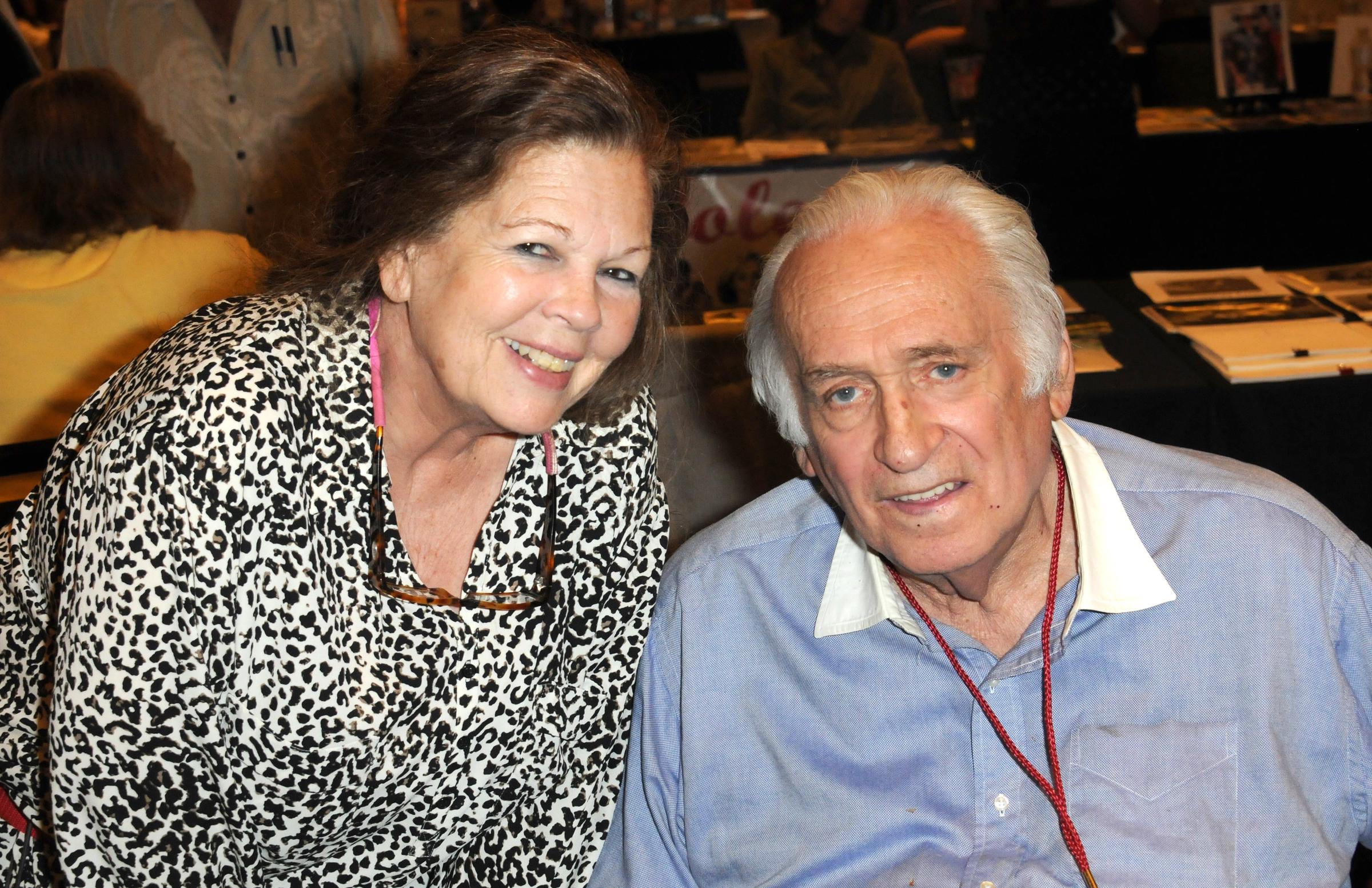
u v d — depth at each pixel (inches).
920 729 60.8
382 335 52.6
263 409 48.2
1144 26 225.5
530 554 57.2
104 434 48.0
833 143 203.8
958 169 57.6
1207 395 110.2
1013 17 187.0
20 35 196.9
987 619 60.5
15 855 55.7
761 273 59.3
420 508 55.2
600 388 57.4
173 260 117.6
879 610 60.0
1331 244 198.7
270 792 51.8
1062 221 191.5
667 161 52.3
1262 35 214.1
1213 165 195.8
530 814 62.7
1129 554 57.5
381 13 172.9
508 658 56.8
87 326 116.3
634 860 64.9
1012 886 58.5
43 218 115.8
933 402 53.0
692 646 64.3
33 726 54.7
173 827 49.1
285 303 52.0
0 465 89.2
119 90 115.4
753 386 62.2
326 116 173.8
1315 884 56.1
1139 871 56.5
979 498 53.7
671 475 116.6
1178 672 57.6
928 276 52.8
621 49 240.7
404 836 57.7
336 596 51.3
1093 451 60.1
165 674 46.9
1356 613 56.7
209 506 46.9
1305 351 111.6
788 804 63.1
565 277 47.4
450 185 46.1
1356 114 200.1
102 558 46.6
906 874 60.3
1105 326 127.7
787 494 67.0
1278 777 56.2
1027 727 58.9
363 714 52.1
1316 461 111.3
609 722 63.3
